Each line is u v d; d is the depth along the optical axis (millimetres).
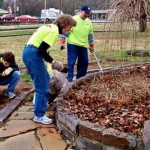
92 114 3426
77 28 5152
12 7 57812
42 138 3322
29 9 53250
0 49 10727
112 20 4117
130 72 5344
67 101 3861
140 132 2898
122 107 3652
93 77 5035
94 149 2959
